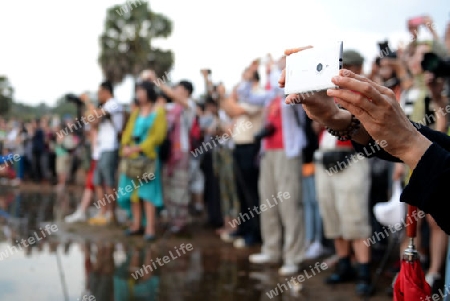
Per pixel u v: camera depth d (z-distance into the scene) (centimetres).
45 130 1766
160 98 877
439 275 504
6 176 1855
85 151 1038
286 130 613
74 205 1229
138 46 3203
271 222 675
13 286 568
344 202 545
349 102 159
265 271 640
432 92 490
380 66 603
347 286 571
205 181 955
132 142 816
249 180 790
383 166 657
